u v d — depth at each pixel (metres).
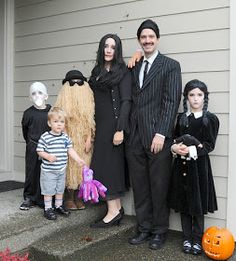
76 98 3.63
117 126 3.50
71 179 3.70
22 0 4.90
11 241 3.17
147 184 3.61
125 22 4.05
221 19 3.49
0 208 3.70
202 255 3.34
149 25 3.41
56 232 3.48
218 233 3.24
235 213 3.47
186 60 3.70
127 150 3.61
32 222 3.41
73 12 4.43
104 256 3.33
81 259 3.18
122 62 3.59
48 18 4.66
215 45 3.54
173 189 3.40
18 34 5.00
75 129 3.66
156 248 3.45
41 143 3.48
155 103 3.45
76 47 4.43
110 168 3.63
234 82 3.44
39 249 3.16
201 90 3.32
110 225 3.67
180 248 3.48
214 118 3.29
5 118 5.16
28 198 3.76
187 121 3.37
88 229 3.61
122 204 4.11
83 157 3.71
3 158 5.20
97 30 4.25
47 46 4.70
